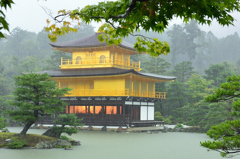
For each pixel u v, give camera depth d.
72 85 58.19
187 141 40.94
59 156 27.06
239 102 15.57
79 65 58.47
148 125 57.50
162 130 54.88
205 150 33.00
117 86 53.38
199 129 56.84
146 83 60.66
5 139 31.02
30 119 31.56
